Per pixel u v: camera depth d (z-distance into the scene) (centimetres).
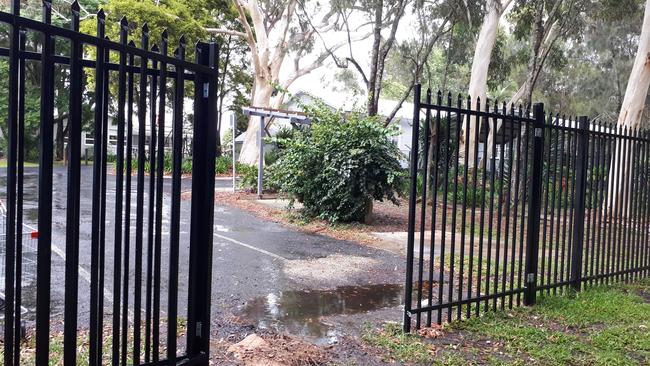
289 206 1290
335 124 1179
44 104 228
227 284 648
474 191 508
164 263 719
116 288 272
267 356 405
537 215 561
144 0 2267
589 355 436
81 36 236
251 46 2759
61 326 457
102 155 254
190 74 321
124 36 257
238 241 961
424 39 2352
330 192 1142
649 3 1466
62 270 646
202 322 329
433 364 410
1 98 2611
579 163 609
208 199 324
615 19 2248
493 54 2662
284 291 628
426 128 473
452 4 2083
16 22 214
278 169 1280
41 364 234
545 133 614
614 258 674
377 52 1880
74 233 242
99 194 255
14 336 226
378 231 1115
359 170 1135
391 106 3197
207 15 2673
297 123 1805
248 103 3909
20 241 224
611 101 3588
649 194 733
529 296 564
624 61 3309
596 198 643
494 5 1870
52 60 233
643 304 585
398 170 1141
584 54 3428
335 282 682
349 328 498
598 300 587
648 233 719
